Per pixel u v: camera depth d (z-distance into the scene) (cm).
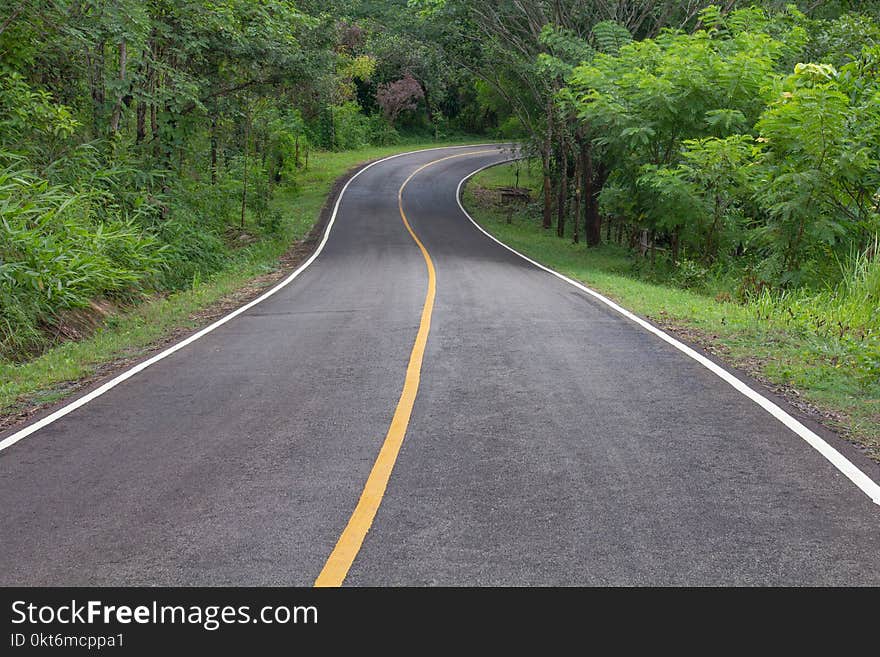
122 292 1424
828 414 650
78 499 488
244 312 1337
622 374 784
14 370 910
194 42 2016
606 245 3194
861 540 407
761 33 2034
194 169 2534
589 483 489
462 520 436
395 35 4062
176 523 444
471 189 4938
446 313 1208
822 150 1392
